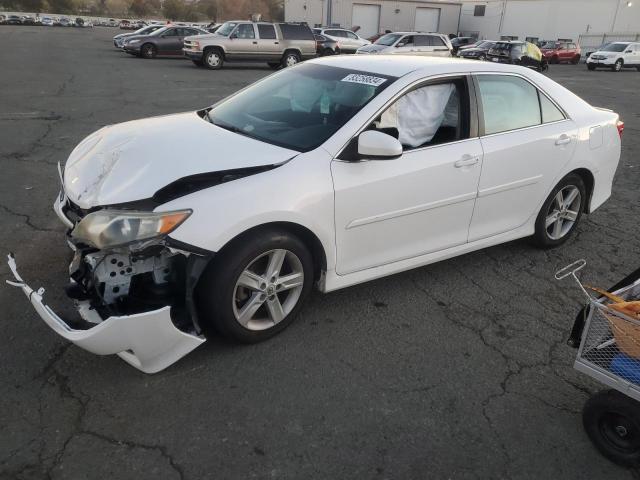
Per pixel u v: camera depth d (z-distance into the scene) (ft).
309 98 12.02
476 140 12.40
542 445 8.54
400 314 11.87
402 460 8.07
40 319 10.81
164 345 9.00
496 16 161.07
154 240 8.61
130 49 75.41
